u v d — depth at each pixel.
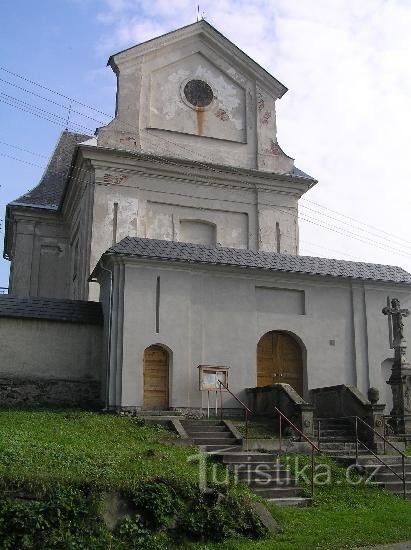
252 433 17.91
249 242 30.16
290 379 23.38
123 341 20.53
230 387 21.77
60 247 34.66
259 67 32.06
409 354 24.62
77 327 22.50
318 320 23.86
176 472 12.28
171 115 30.47
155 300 21.34
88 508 10.11
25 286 33.69
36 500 9.96
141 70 30.34
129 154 28.56
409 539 11.41
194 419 18.59
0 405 21.03
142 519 10.40
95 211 27.75
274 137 31.89
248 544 10.55
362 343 24.25
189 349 21.41
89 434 15.64
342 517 12.60
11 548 9.23
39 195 35.19
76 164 29.59
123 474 11.24
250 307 22.86
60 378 21.89
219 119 31.28
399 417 20.45
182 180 29.59
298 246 30.69
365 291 24.75
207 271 22.41
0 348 21.55
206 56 31.73
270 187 30.84
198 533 10.61
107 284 22.25
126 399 20.08
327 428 19.16
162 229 28.89
